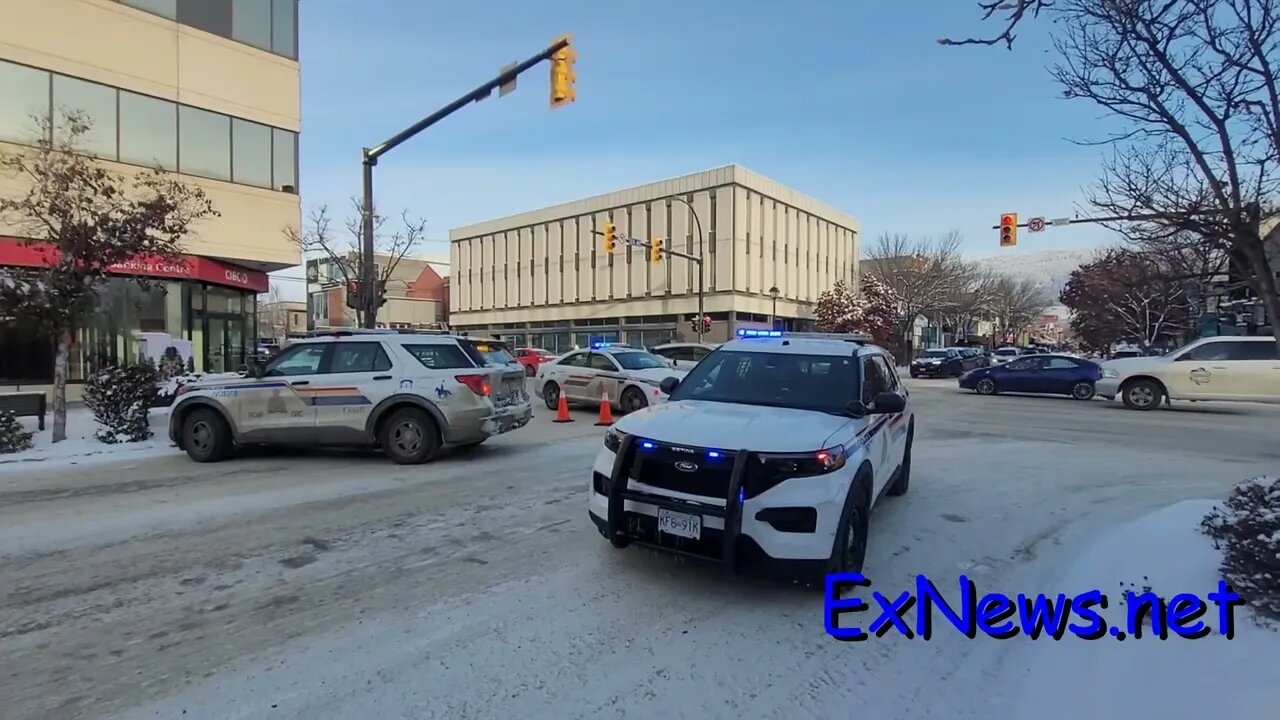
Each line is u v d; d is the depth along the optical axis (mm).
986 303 56781
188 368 17000
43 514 6441
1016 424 14492
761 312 48656
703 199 47438
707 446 4309
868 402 5574
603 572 4855
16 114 15875
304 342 9398
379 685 3324
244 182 20031
